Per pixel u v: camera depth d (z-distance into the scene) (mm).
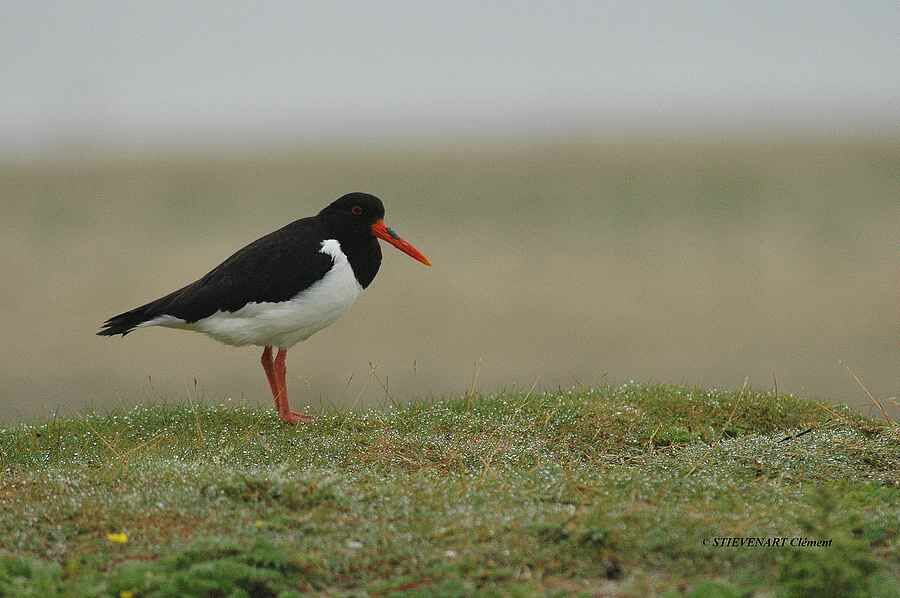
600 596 6277
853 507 7566
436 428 10570
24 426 11234
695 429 10727
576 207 35000
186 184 40156
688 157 42344
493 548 6770
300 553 6641
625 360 20562
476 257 29062
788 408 11422
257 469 8695
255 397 18141
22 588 6215
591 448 10117
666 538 6820
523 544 6809
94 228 33031
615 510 7293
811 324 22719
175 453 9648
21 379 19359
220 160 47938
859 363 20078
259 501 7629
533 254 29359
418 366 20219
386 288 26234
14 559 6629
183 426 10875
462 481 8195
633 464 9477
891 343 21312
